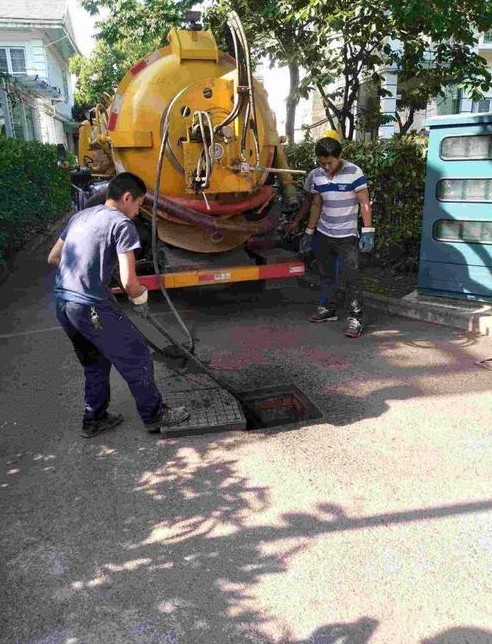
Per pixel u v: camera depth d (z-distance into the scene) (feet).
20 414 13.33
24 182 33.50
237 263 19.03
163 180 18.08
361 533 9.00
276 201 20.04
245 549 8.73
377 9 21.66
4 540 9.08
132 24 45.78
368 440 11.73
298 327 18.88
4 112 49.11
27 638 7.28
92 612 7.65
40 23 75.77
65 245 10.94
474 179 17.61
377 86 27.32
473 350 16.34
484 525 9.12
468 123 17.21
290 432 12.17
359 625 7.32
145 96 17.63
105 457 11.42
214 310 21.04
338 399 13.61
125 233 10.52
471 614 7.44
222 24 24.38
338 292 20.86
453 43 26.16
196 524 9.35
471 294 18.76
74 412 13.35
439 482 10.27
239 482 10.45
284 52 25.43
